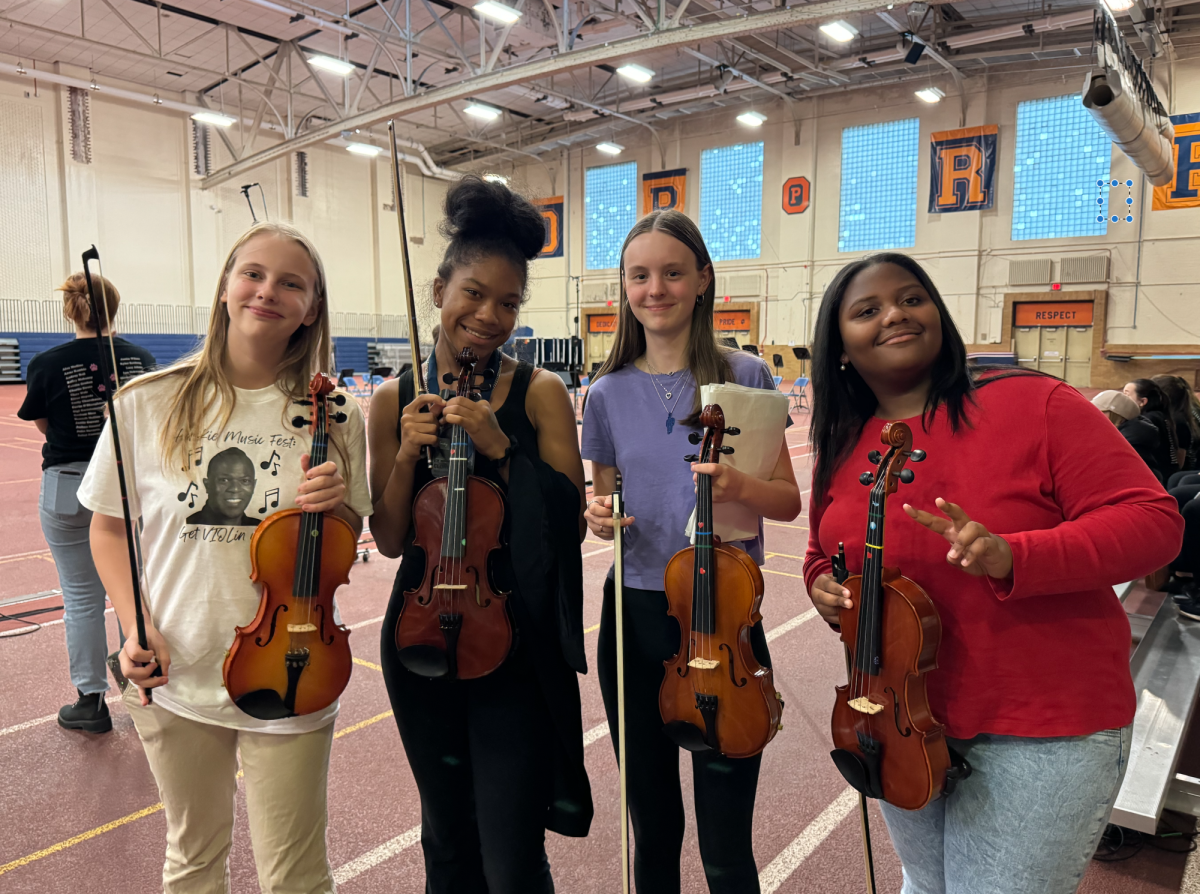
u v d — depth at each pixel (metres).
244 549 1.51
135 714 1.55
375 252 25.45
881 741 1.29
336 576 1.50
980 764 1.29
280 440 1.55
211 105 21.59
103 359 1.38
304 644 1.47
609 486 1.84
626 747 1.72
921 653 1.24
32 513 7.06
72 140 19.41
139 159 20.55
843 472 1.49
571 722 1.59
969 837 1.31
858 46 18.53
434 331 1.77
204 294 21.81
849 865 2.30
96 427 2.94
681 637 1.58
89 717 3.11
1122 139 10.55
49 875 2.25
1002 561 1.14
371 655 3.92
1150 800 2.28
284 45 18.28
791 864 2.30
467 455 1.57
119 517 1.56
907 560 1.33
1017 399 1.29
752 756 1.57
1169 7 15.84
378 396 1.71
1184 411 5.05
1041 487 1.27
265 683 1.45
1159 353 17.72
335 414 1.59
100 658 3.10
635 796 1.73
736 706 1.48
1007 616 1.25
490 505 1.53
